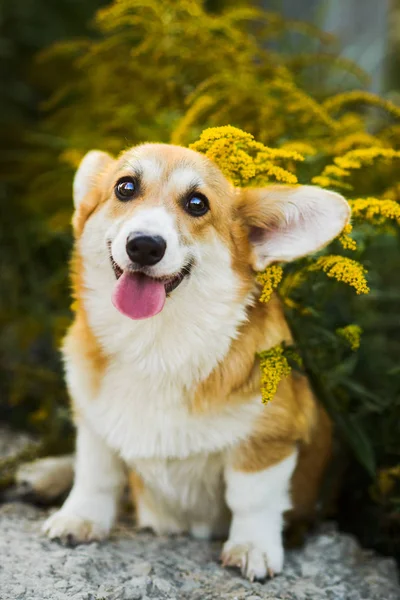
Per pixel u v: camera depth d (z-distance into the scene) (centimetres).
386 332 136
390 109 120
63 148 147
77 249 103
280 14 161
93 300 100
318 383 106
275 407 99
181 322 97
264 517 100
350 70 138
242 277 99
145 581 93
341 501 119
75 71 166
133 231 92
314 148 118
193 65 128
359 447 106
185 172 98
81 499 104
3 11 165
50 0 175
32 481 117
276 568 99
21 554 97
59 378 135
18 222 149
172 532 108
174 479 102
